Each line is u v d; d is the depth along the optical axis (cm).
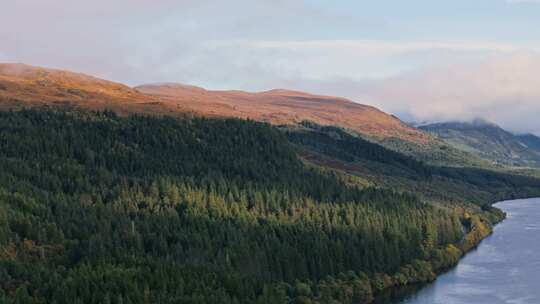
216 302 16038
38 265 16762
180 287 16312
